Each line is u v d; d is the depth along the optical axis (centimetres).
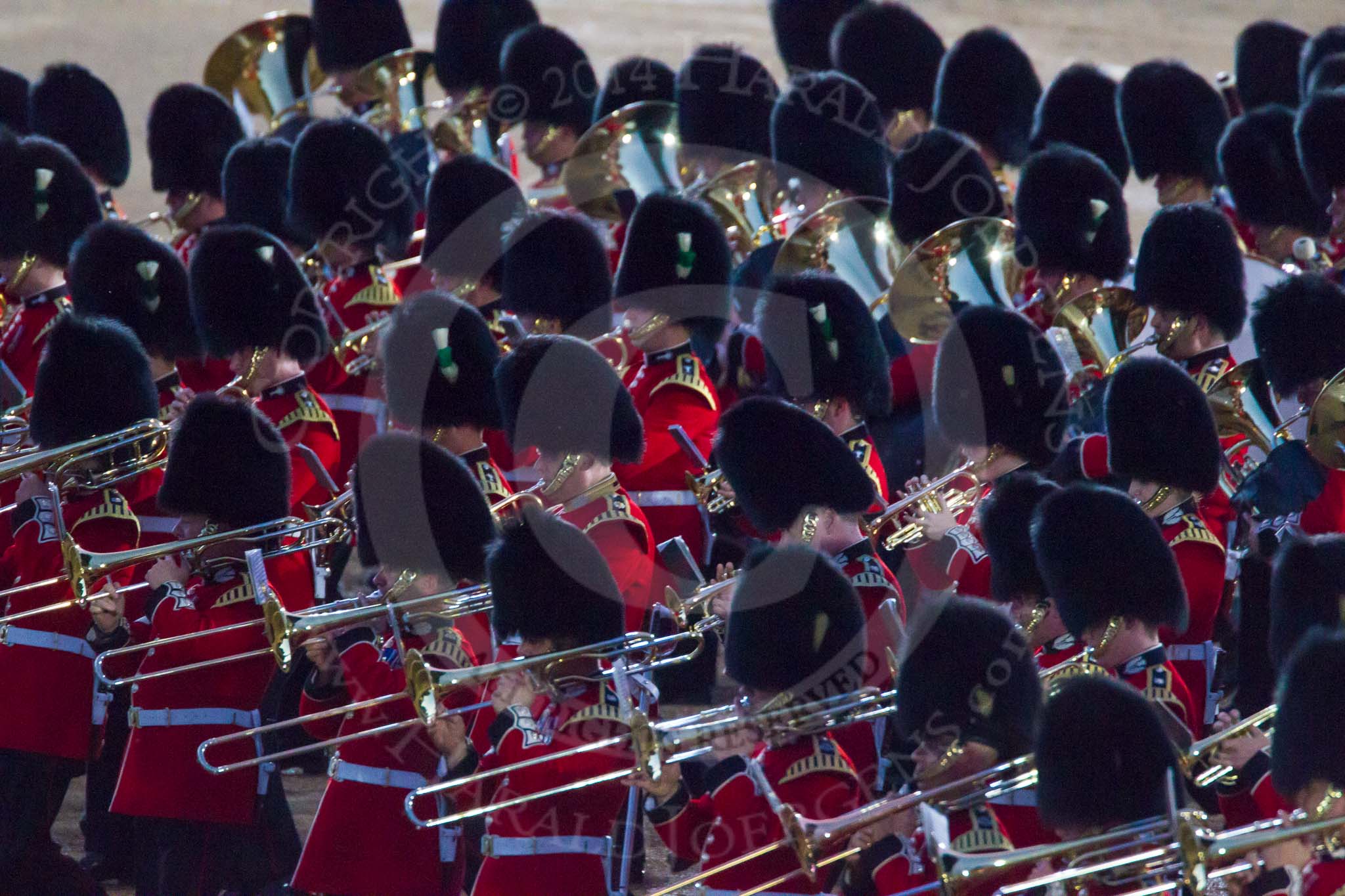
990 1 11912
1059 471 3453
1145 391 3145
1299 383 3447
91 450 3225
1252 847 2253
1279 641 2917
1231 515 3375
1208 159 4994
